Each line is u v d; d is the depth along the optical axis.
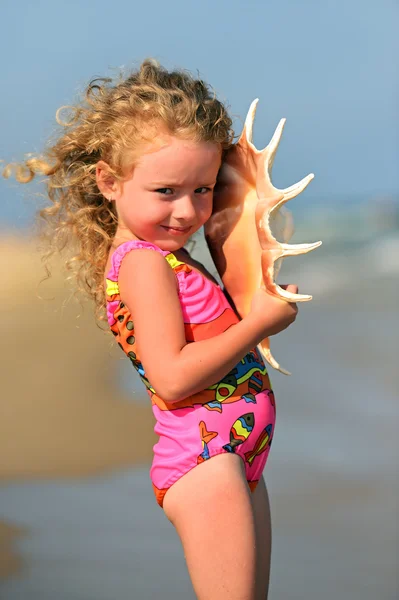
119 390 13.51
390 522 7.86
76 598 6.62
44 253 4.30
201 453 3.37
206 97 3.52
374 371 13.71
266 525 3.67
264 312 3.25
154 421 11.65
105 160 3.57
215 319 3.51
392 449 9.73
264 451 3.54
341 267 31.00
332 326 18.42
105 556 7.37
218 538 3.26
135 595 6.70
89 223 3.86
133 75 3.64
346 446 9.93
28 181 4.08
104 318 4.02
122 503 8.57
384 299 22.31
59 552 7.45
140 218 3.45
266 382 3.60
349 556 7.34
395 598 6.48
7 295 23.81
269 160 3.42
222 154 3.63
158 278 3.36
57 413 12.24
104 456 10.12
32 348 17.09
